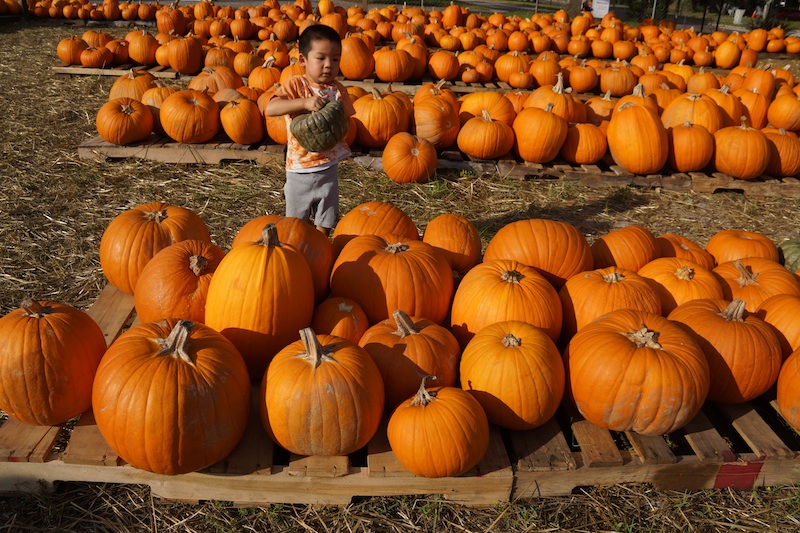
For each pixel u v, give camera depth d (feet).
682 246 13.88
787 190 22.59
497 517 9.45
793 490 10.06
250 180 21.75
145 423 8.21
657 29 52.70
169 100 22.95
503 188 22.17
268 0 53.57
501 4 112.16
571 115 24.25
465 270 13.24
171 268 10.62
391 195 21.04
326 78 13.84
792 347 10.96
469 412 8.77
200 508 9.43
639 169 22.34
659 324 10.03
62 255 16.25
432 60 35.58
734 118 25.84
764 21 83.15
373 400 8.86
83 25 56.90
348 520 9.32
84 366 9.36
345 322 10.44
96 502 9.41
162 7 58.39
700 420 10.40
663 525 9.49
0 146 23.67
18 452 9.08
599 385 9.44
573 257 12.42
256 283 9.67
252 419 9.89
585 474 9.62
